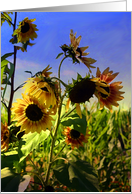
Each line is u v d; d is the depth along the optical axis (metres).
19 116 0.51
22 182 0.46
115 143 0.88
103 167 0.77
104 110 0.86
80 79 0.45
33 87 0.47
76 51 0.44
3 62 0.61
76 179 0.49
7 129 0.57
